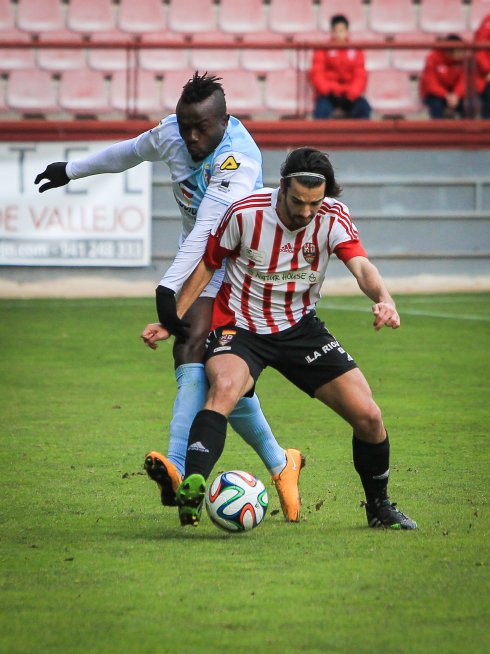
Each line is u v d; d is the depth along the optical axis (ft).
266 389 108.37
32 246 189.26
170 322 55.83
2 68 217.15
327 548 50.37
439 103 206.49
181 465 57.93
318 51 203.62
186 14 224.33
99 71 216.13
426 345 135.13
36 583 44.55
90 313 167.32
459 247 204.74
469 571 46.09
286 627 38.91
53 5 222.69
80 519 57.16
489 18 212.23
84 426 87.15
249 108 213.46
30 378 111.96
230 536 53.26
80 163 66.33
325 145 201.98
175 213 196.54
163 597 42.50
